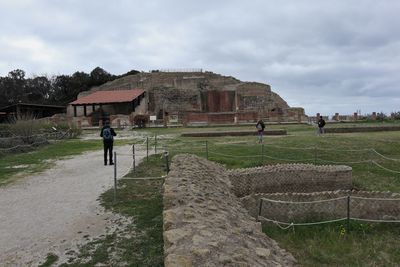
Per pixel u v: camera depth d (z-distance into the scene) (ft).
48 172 47.67
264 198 31.27
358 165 57.82
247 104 228.02
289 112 183.21
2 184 40.73
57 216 29.14
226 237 16.75
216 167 41.50
